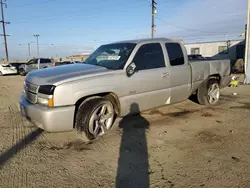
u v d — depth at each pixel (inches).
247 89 367.2
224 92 339.3
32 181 106.1
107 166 119.5
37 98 140.6
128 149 139.3
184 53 209.5
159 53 188.9
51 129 134.4
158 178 107.7
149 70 176.2
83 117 143.6
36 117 137.5
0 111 233.0
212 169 115.0
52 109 132.9
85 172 113.8
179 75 199.6
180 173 111.8
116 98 160.4
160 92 185.3
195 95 259.8
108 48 194.4
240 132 166.9
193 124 185.2
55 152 136.3
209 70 233.6
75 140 153.9
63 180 106.9
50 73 150.6
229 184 102.2
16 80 621.9
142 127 177.2
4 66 863.7
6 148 141.6
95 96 153.8
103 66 170.1
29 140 154.3
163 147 141.9
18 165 120.9
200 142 149.2
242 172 111.9
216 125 182.7
